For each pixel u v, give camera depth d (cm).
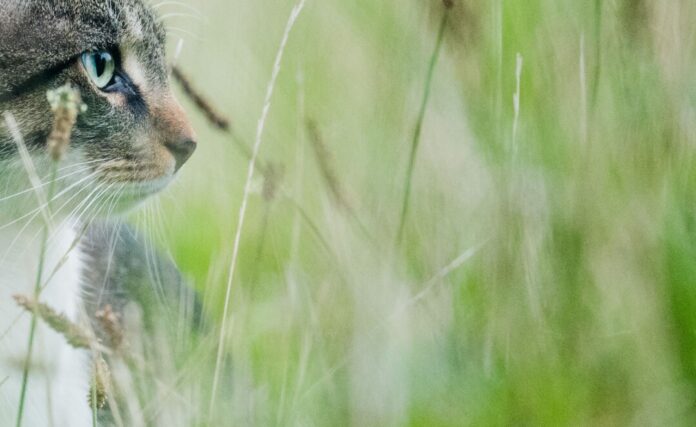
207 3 352
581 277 327
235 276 333
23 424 324
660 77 328
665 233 326
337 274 331
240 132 346
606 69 329
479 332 329
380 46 341
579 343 326
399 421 326
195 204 345
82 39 326
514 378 326
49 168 324
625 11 328
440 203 333
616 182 328
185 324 333
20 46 324
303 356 328
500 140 331
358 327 329
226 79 348
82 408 326
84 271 332
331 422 326
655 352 325
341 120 341
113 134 327
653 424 324
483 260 330
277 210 338
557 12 332
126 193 328
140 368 323
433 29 333
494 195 330
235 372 329
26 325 324
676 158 327
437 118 335
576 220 327
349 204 332
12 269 325
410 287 331
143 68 328
